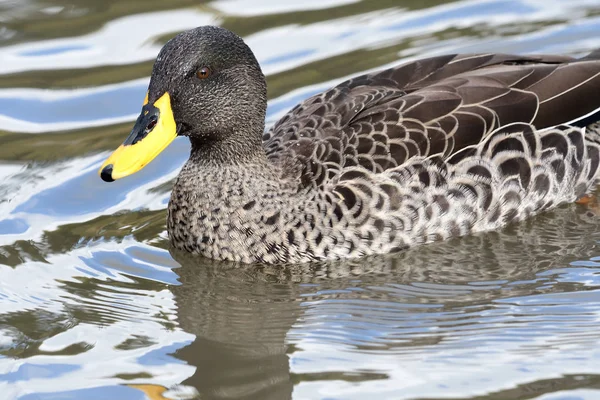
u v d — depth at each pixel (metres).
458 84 12.72
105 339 10.97
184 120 12.15
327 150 12.24
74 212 13.51
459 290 11.67
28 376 10.29
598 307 11.17
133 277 12.21
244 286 11.98
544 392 9.78
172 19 17.30
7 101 15.65
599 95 13.06
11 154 14.57
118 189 14.03
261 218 12.24
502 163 12.45
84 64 16.38
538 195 12.78
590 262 12.07
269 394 9.98
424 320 11.13
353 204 11.99
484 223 12.55
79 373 10.34
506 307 11.27
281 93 15.55
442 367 10.26
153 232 13.20
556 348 10.48
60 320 11.32
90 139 14.89
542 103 12.75
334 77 15.85
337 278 12.05
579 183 13.16
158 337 11.01
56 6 17.84
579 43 16.61
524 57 13.59
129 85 15.91
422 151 12.16
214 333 11.08
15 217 13.30
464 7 17.75
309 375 10.23
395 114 12.34
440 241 12.44
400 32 17.08
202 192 12.45
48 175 14.16
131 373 10.34
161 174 14.40
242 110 12.30
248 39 16.75
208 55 12.06
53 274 12.24
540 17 17.34
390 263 12.20
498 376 10.05
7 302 11.67
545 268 12.00
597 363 10.20
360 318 11.23
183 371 10.39
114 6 17.80
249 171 12.38
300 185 12.21
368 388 9.95
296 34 16.95
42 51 16.67
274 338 10.95
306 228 12.09
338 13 17.61
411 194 12.09
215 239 12.41
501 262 12.14
